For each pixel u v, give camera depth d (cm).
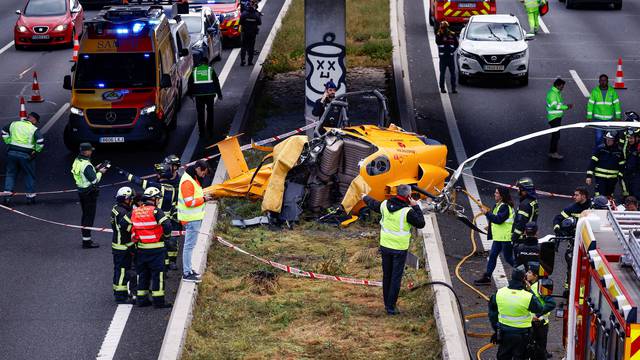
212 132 8556
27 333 4662
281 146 6338
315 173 6372
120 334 4672
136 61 8225
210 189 6575
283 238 6053
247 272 5447
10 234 6153
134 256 5028
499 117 9138
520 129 8744
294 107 9425
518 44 10394
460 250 5856
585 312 3198
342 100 7019
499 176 7388
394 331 4681
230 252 5747
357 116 8912
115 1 14888
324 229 6206
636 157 6262
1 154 8188
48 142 8425
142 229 4884
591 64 11312
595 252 3111
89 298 5112
